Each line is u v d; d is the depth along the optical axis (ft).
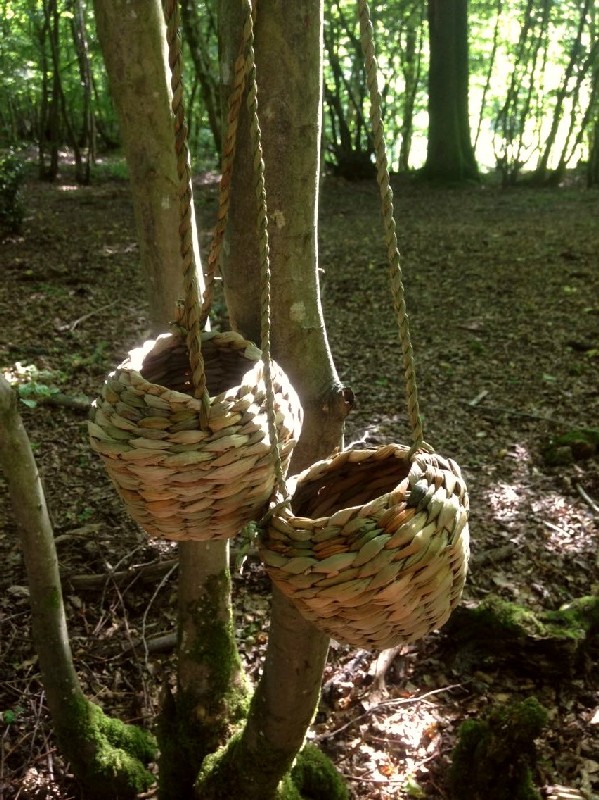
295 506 4.34
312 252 5.04
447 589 3.94
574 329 21.86
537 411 16.94
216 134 26.37
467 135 57.00
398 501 3.71
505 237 34.71
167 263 6.40
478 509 13.16
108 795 7.91
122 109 6.03
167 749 7.74
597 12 57.06
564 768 8.31
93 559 11.76
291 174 4.76
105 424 3.80
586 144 67.62
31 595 7.27
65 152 68.80
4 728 8.86
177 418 3.70
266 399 3.80
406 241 34.55
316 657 5.77
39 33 51.29
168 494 3.72
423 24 63.72
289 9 4.47
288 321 5.04
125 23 5.72
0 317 22.57
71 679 7.73
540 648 9.50
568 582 11.28
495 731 7.56
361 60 55.83
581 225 36.99
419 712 9.09
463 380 18.76
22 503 6.74
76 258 30.35
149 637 10.33
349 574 3.60
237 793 6.86
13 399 6.48
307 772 7.61
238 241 4.95
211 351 4.64
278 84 4.59
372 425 16.37
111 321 22.50
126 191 49.34
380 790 8.08
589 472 14.24
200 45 25.88
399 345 21.18
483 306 24.38
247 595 11.00
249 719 6.50
